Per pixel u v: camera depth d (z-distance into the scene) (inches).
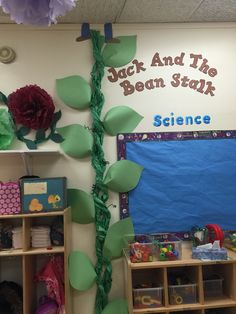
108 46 92.1
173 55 94.6
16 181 85.4
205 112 94.5
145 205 90.4
